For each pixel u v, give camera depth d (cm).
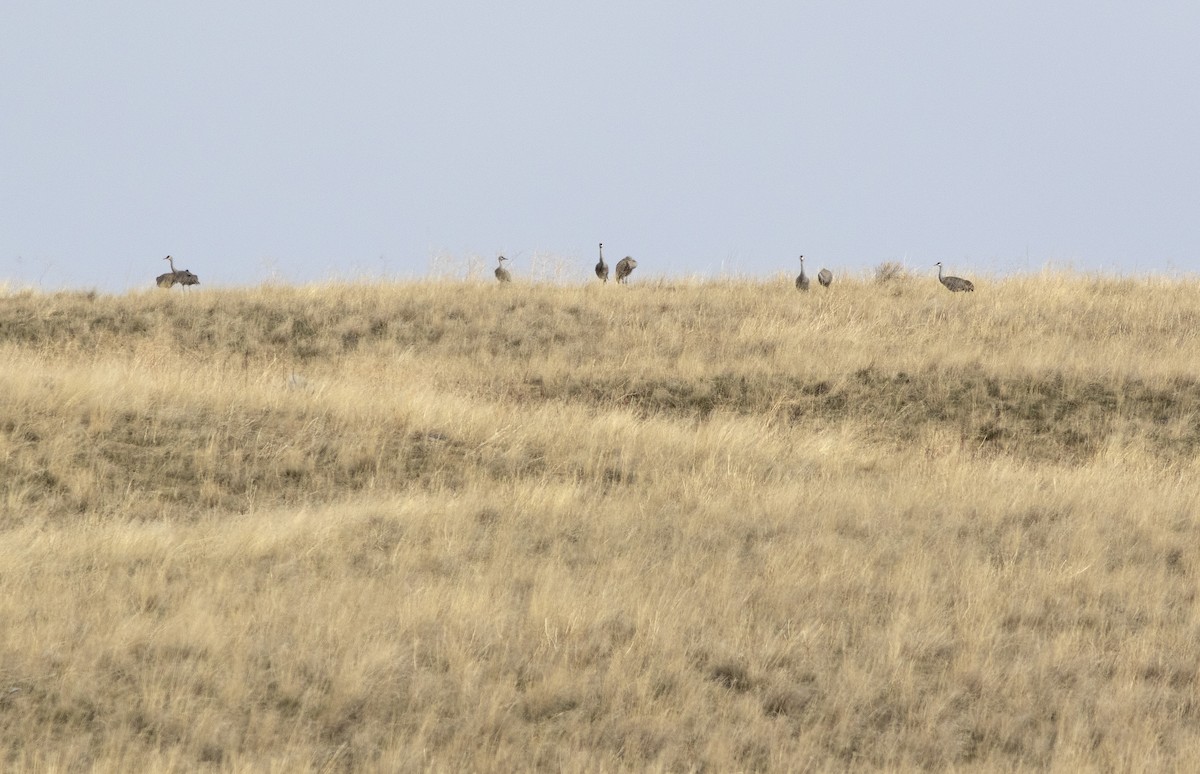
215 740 3497
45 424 6456
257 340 9631
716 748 3575
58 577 4669
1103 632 4569
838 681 4038
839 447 7275
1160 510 5984
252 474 6344
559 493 6012
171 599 4494
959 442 7712
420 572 4962
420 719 3691
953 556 5288
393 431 6981
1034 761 3641
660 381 8650
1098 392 8325
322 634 4203
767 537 5572
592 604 4519
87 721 3609
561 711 3831
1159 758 3588
